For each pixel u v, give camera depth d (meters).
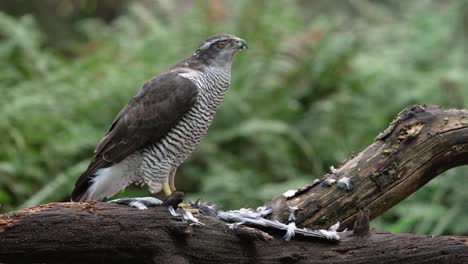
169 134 8.27
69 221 5.84
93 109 12.85
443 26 16.05
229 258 6.37
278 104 13.70
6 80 13.85
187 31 14.57
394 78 13.77
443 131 7.03
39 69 14.34
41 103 12.32
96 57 14.95
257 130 12.34
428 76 13.81
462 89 12.99
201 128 8.52
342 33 15.63
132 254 6.09
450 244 6.39
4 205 10.82
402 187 7.15
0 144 11.73
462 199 11.09
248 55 14.12
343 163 7.43
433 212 10.84
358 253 6.45
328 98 14.01
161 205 6.24
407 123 7.11
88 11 22.78
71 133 12.02
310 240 6.54
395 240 6.47
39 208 5.85
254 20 14.60
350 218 7.20
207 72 8.55
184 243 6.21
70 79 13.72
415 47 15.63
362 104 13.28
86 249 5.92
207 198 11.20
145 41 14.90
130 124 8.26
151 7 19.66
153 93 8.31
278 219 7.14
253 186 11.76
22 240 5.71
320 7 21.53
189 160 12.34
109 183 8.41
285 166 12.55
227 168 12.17
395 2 21.39
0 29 15.28
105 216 5.97
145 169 8.38
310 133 13.31
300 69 14.09
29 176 11.55
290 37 14.62
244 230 6.31
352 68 14.55
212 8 15.02
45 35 20.97
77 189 8.45
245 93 13.68
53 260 5.93
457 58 15.23
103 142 8.38
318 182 7.30
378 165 7.14
